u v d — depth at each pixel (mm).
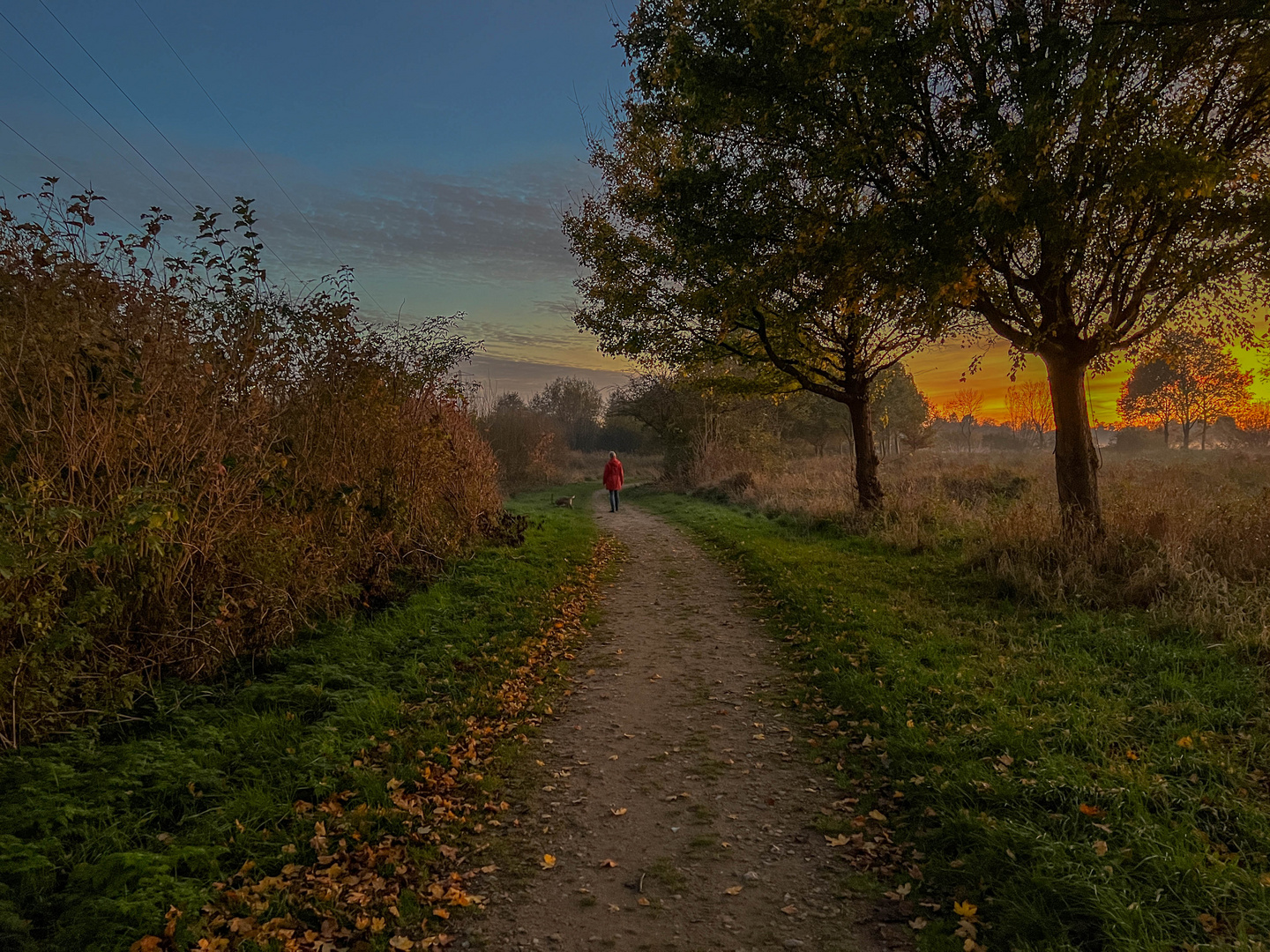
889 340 15484
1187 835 3578
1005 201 7621
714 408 33062
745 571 12055
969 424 99688
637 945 3316
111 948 2910
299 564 7770
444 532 12023
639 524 20422
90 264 5754
